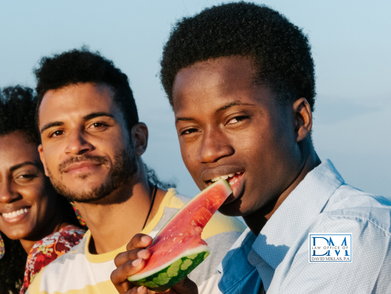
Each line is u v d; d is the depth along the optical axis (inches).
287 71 79.4
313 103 87.4
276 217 78.2
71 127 120.8
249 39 76.2
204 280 112.0
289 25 83.8
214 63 76.0
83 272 121.9
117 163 120.6
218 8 83.1
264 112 74.9
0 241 183.0
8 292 183.5
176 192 126.9
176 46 81.8
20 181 160.1
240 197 76.2
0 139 161.2
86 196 118.4
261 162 74.6
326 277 64.3
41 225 163.6
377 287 62.5
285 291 66.9
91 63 124.3
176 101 79.7
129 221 122.0
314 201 77.3
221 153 74.2
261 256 78.8
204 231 118.9
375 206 69.1
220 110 74.2
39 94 130.7
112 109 123.5
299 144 82.0
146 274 72.3
